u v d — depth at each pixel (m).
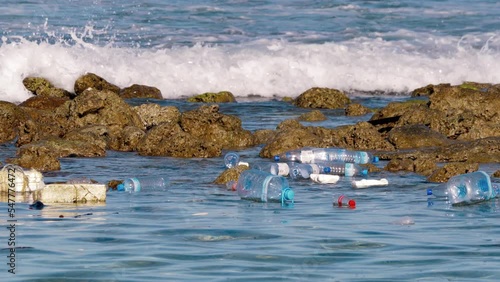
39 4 119.25
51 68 88.94
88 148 59.25
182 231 36.47
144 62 96.50
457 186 43.31
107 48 97.88
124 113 67.88
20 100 86.44
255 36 113.44
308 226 37.62
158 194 45.41
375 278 29.67
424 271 30.55
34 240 34.78
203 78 96.75
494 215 40.31
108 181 49.25
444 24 123.12
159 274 30.06
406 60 105.62
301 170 51.22
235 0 129.50
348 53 105.75
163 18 118.44
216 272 30.36
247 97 96.69
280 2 130.38
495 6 133.12
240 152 61.62
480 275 30.09
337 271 30.55
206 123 64.06
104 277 29.67
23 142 61.88
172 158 58.84
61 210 40.81
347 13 126.50
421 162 53.66
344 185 48.75
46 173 52.12
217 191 46.41
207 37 111.56
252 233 36.16
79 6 120.25
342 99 87.75
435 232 36.66
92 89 68.25
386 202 43.56
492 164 55.88
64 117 68.31
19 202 42.62
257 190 43.62
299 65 101.25
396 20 124.19
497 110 71.06
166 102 87.81
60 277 29.66
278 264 31.41
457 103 72.19
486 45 110.50
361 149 61.62
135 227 37.25
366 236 35.72
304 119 76.88
